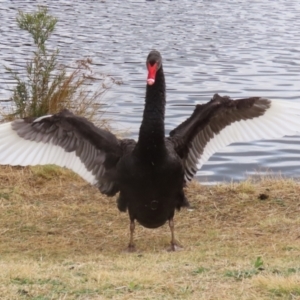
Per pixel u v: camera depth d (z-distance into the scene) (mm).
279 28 41219
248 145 20469
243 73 29578
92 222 13859
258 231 13203
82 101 18703
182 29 40438
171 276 9727
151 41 36344
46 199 14984
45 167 16172
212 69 30328
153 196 11469
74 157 12047
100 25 40781
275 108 12023
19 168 16469
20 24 18094
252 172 18234
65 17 43281
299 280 9094
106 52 32875
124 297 8828
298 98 25469
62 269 10344
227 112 12133
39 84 18078
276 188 15555
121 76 28156
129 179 11445
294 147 20328
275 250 11797
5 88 25125
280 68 30656
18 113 17703
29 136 11727
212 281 9414
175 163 11344
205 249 12094
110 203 14875
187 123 12164
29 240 12867
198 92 26281
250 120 12148
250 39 37594
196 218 14055
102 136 11914
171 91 26344
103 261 11180
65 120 11875
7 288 9234
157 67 11422
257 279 9133
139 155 11289
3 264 10727
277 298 8688
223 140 12266
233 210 14430
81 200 15000
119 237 13164
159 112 11258
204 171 18312
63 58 30672
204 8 49281
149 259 11227
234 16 45688
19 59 30328
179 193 11727
